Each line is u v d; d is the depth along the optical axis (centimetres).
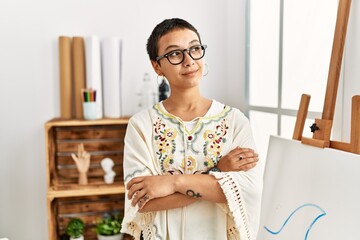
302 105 128
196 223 108
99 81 204
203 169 109
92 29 211
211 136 111
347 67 116
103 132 212
